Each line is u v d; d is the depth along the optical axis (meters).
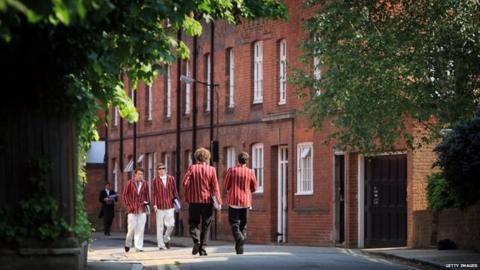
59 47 15.89
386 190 37.59
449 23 29.09
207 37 51.69
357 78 29.47
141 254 29.14
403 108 29.67
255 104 46.94
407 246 35.16
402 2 29.73
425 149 35.19
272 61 45.34
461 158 23.31
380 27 30.11
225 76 49.53
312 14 41.22
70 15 8.33
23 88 16.55
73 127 17.17
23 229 16.69
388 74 29.11
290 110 43.25
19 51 15.84
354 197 38.94
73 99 16.84
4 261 16.59
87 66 16.70
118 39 16.27
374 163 38.22
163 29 18.83
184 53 21.33
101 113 24.25
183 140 54.72
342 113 30.47
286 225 44.12
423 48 29.25
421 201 34.78
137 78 19.39
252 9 21.80
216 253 28.28
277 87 44.84
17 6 7.87
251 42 47.41
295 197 43.12
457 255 26.50
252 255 26.39
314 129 38.66
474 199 24.31
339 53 29.80
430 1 29.33
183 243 42.28
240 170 27.11
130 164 62.06
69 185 17.08
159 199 34.09
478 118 23.56
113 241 48.03
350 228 38.88
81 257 18.58
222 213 48.66
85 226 19.12
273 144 44.88
